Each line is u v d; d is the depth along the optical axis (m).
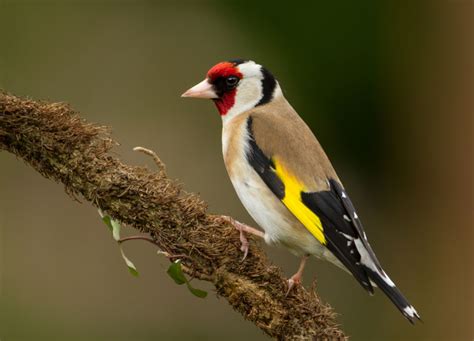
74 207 11.78
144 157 12.81
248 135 7.62
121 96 13.50
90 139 6.10
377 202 13.48
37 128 6.04
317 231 7.16
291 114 7.93
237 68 8.02
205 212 6.20
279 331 6.07
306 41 13.74
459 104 13.78
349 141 13.61
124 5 14.05
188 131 13.11
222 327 11.20
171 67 13.73
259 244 6.27
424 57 13.79
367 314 11.61
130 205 6.03
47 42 13.67
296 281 6.16
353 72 13.73
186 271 6.09
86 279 11.44
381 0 13.72
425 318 12.84
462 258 13.30
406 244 13.34
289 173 7.36
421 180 13.66
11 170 11.83
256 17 13.91
